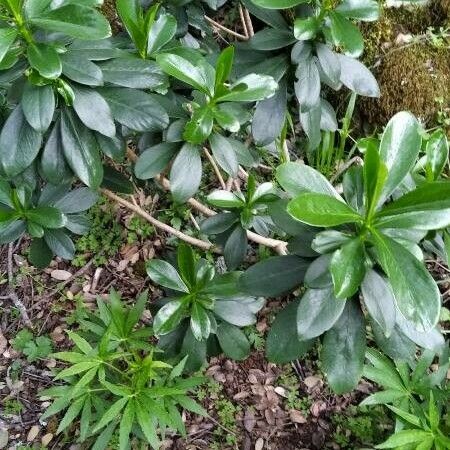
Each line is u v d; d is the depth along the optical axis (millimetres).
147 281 1113
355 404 980
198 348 784
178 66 589
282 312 579
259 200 742
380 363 742
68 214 760
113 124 578
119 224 1148
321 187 504
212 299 750
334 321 506
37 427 978
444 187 444
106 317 838
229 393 1003
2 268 1132
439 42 1112
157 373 827
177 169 639
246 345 799
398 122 485
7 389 1017
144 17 655
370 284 497
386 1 1137
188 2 751
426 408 748
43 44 525
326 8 607
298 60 650
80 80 547
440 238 587
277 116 712
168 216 1136
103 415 715
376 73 1129
